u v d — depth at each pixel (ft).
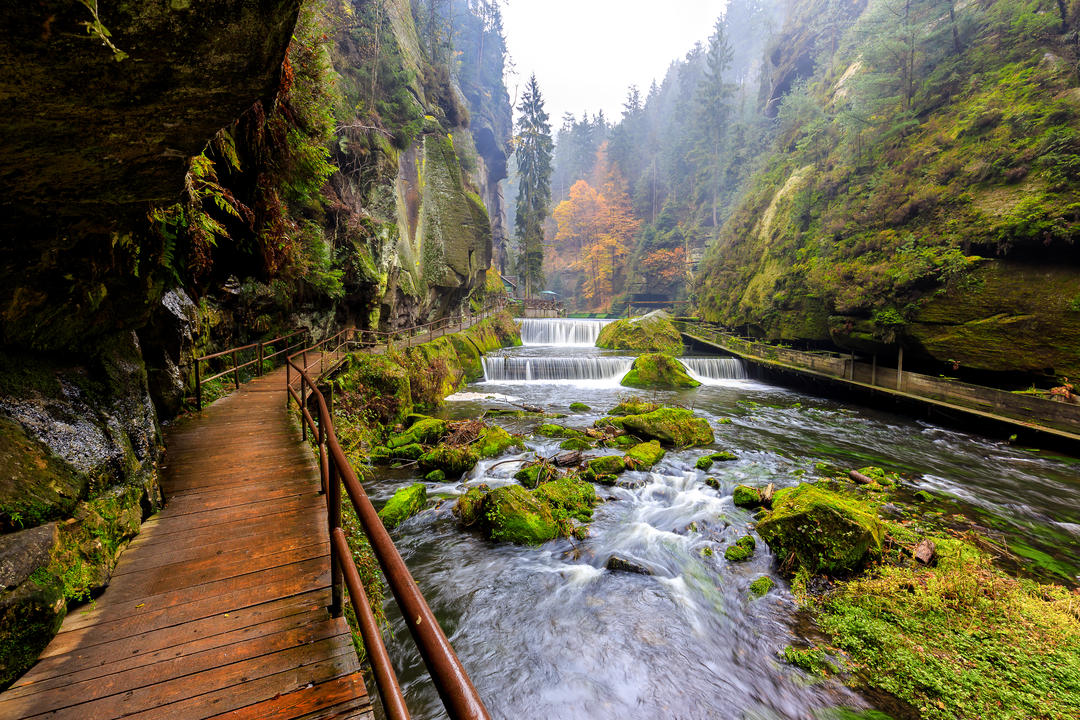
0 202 6.91
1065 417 32.32
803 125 84.84
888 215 48.65
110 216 8.34
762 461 32.35
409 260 72.49
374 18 70.03
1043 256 36.06
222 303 30.42
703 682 13.43
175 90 5.51
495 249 178.60
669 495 26.11
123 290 11.14
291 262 28.94
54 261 8.79
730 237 97.76
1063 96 38.40
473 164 112.98
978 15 54.19
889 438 38.52
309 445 18.13
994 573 17.93
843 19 110.52
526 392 57.16
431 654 2.68
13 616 6.72
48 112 5.27
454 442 33.17
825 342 64.23
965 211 41.06
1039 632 14.35
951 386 40.57
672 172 185.26
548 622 16.01
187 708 6.49
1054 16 44.83
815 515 18.92
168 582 9.38
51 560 7.68
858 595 16.49
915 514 23.86
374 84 66.95
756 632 15.26
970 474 30.12
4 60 4.43
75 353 10.71
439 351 55.93
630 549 20.42
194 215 16.16
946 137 47.19
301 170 23.50
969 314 39.11
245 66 5.51
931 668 13.12
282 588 9.34
